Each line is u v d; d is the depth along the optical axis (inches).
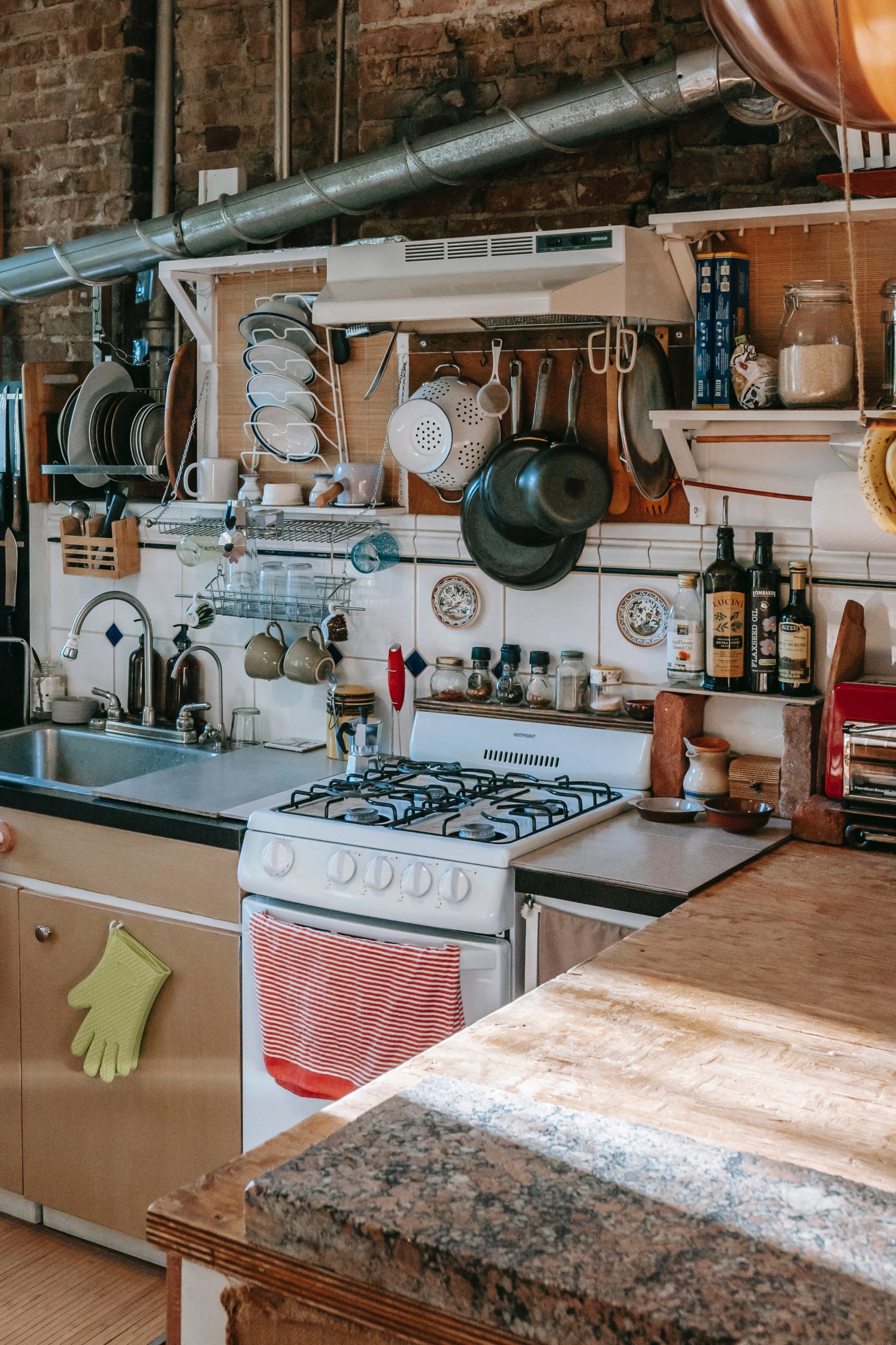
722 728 108.2
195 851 104.0
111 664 141.4
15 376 154.3
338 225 127.2
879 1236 38.9
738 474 104.5
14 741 135.0
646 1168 43.1
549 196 113.8
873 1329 34.1
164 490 137.2
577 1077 55.9
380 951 91.4
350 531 121.9
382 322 104.2
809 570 102.2
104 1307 106.0
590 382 108.8
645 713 108.6
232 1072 103.3
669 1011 63.8
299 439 123.7
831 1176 42.9
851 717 94.0
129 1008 106.1
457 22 117.3
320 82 133.3
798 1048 59.5
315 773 117.6
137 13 141.3
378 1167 43.1
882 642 100.4
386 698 123.6
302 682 124.6
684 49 108.2
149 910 107.3
